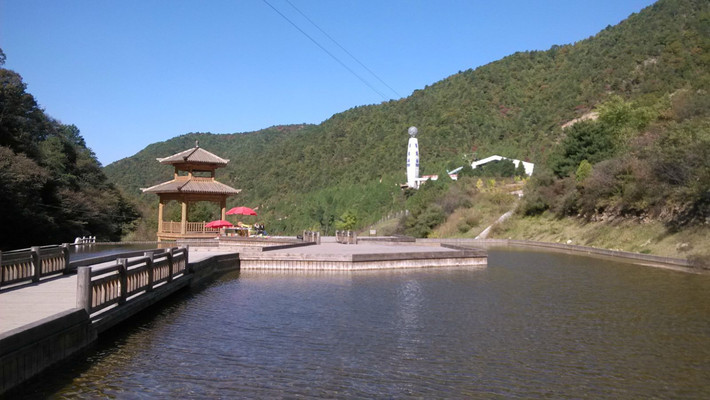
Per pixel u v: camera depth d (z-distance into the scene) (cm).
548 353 1051
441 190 7481
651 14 13475
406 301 1622
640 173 3806
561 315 1426
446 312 1453
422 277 2248
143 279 1355
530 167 8888
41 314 1017
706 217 3075
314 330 1223
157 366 939
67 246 1717
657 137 4109
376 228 7694
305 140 14475
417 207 7019
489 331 1231
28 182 3925
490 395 817
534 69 14388
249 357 1001
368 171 10825
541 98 12462
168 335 1166
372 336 1171
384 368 943
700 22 11188
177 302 1588
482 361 992
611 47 13188
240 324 1281
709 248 2800
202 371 913
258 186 12475
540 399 803
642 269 2603
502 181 7944
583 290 1881
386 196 9062
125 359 980
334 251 2934
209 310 1460
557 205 5291
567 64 13750
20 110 4766
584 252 3950
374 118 14250
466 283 2053
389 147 11662
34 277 1495
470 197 7006
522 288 1922
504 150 10281
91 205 5197
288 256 2456
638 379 899
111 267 1127
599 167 4525
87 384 839
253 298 1664
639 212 3894
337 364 962
